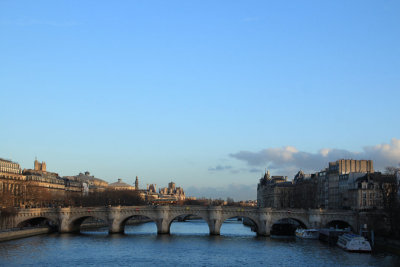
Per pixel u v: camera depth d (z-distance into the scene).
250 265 161.25
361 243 189.00
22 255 173.00
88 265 158.38
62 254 177.38
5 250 182.75
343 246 196.38
